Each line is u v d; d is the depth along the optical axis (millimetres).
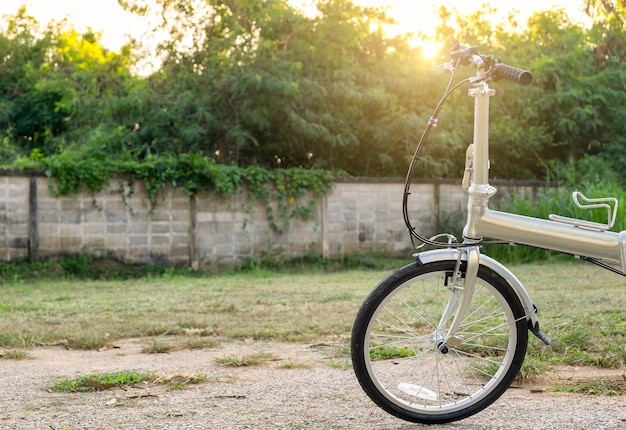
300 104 15633
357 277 11938
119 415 3645
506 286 3473
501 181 15898
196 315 7438
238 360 4980
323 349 5551
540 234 3391
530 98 17703
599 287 9125
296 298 8750
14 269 12109
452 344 3500
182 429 3379
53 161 12586
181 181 13344
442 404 3740
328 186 14477
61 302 8773
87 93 16328
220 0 16000
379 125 16172
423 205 15312
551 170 18062
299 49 15680
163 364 5105
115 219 12961
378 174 16578
